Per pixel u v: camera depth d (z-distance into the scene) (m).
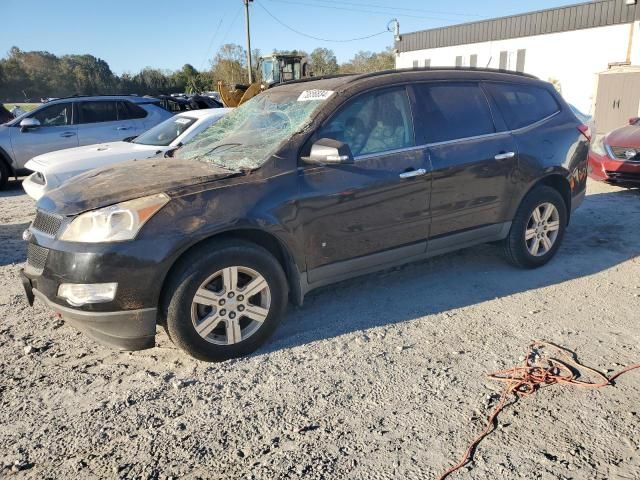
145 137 8.05
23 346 3.91
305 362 3.58
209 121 7.61
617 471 2.52
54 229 3.41
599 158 8.66
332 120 3.97
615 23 21.50
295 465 2.62
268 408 3.08
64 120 10.62
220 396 3.21
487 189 4.64
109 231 3.23
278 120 4.23
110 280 3.20
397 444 2.75
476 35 27.80
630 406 3.02
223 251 3.44
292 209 3.69
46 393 3.29
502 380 3.30
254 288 3.61
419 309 4.38
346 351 3.71
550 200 5.08
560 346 3.71
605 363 3.47
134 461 2.67
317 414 3.02
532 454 2.65
